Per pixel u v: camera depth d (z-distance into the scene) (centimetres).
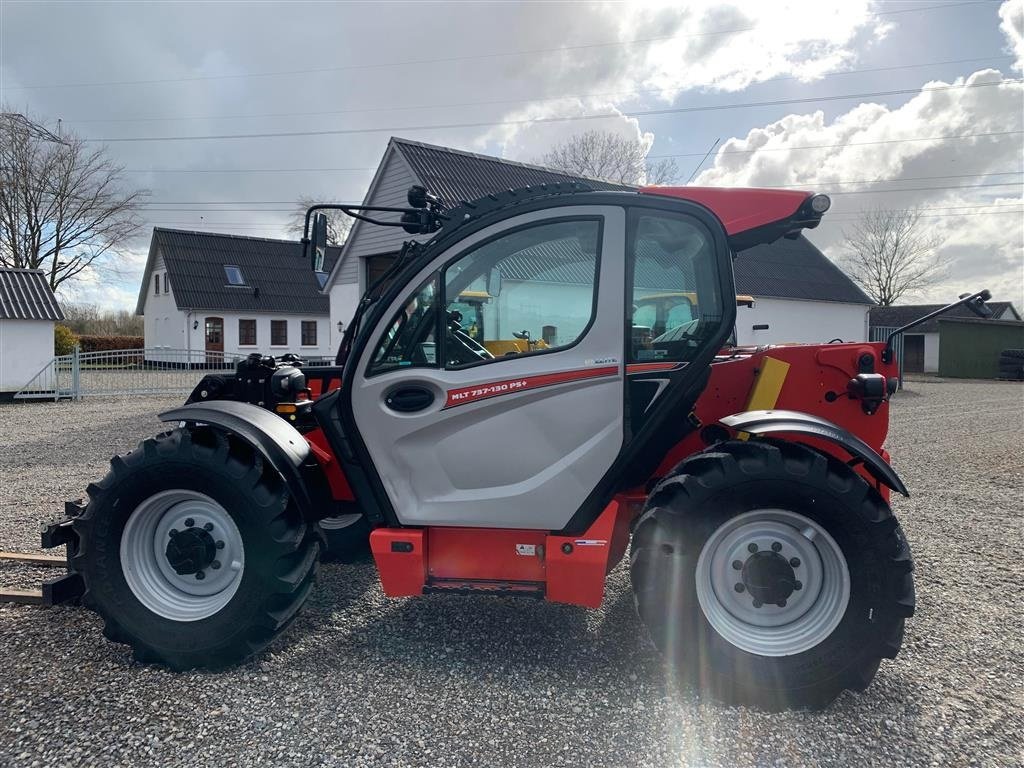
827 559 291
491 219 312
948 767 248
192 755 250
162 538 329
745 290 2422
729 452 295
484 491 312
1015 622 372
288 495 316
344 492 400
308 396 423
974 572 452
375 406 316
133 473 316
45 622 363
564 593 306
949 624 369
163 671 312
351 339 425
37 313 1655
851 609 282
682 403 311
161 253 3419
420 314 315
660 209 307
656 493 303
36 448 920
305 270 3644
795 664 283
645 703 287
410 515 316
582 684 302
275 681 303
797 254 2864
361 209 358
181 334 3288
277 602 316
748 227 331
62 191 3291
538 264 311
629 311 305
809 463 286
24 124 3028
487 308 314
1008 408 1540
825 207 329
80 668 315
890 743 262
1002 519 585
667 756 252
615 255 304
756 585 293
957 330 3055
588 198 306
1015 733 268
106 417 1255
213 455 312
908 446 973
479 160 1759
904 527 560
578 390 304
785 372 346
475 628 358
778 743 261
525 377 304
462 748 255
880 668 320
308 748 254
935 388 2261
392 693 293
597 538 302
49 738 260
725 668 286
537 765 246
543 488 305
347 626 360
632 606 386
